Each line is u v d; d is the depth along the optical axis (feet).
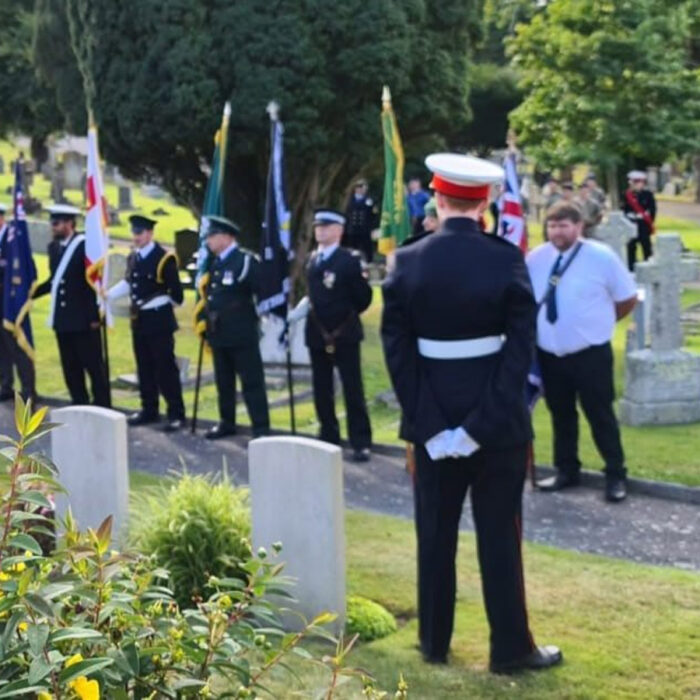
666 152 96.99
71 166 171.12
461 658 25.95
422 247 24.58
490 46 160.66
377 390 56.65
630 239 77.41
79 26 68.59
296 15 63.57
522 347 23.94
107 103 66.85
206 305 47.24
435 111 68.08
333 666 18.04
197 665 15.94
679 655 25.61
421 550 25.52
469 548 32.94
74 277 50.70
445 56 67.87
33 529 16.85
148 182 73.51
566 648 26.11
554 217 37.60
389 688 24.18
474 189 24.49
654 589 29.63
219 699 15.85
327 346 44.06
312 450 26.63
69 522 17.25
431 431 24.18
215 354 47.37
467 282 24.02
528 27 99.50
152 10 64.03
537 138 101.35
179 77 63.98
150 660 15.51
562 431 39.22
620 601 28.81
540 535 35.01
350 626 27.22
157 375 49.67
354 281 43.80
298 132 64.49
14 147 211.61
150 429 49.80
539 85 103.19
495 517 24.84
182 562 27.14
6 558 15.60
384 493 39.99
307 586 26.94
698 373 47.70
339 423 49.78
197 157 69.00
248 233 70.18
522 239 41.52
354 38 64.39
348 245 100.99
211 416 52.01
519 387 23.98
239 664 16.03
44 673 13.65
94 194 49.80
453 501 25.14
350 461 43.96
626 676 24.67
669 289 47.21
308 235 69.82
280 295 46.39
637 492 39.04
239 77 63.93
